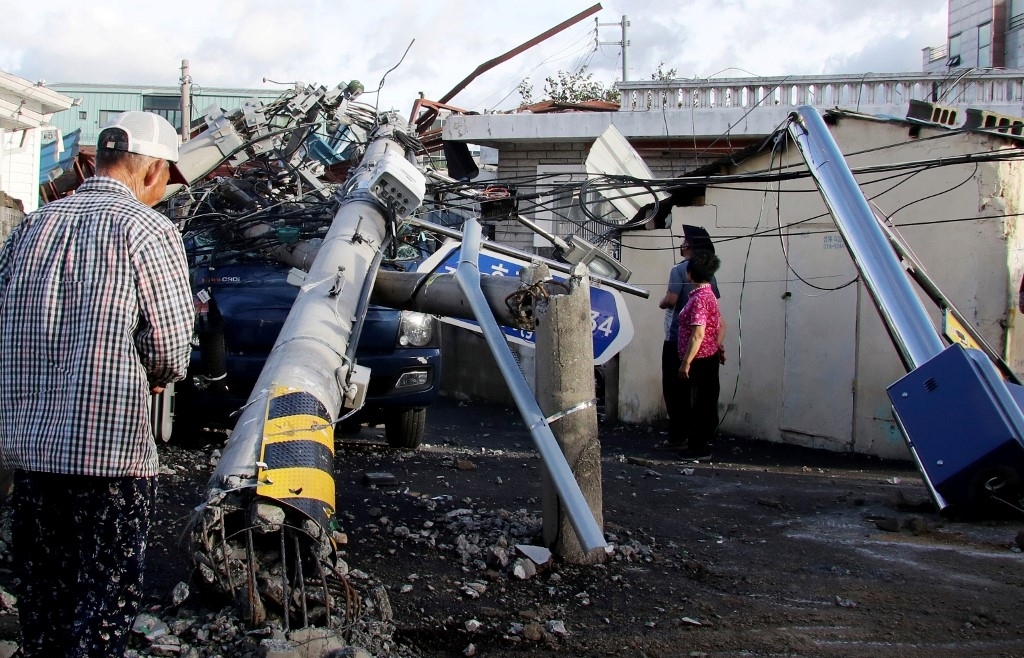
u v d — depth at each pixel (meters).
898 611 4.66
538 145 15.75
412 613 4.48
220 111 9.46
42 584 3.11
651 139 15.24
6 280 3.15
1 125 13.80
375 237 6.74
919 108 9.27
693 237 9.68
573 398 5.15
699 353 8.86
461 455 8.70
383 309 8.29
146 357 3.14
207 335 7.83
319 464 3.96
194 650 3.77
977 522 6.30
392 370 8.16
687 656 4.16
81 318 3.04
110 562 3.08
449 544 5.45
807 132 6.24
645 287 11.78
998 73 14.62
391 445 8.95
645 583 5.02
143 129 3.37
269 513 3.67
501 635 4.30
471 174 15.51
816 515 6.68
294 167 9.62
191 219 8.91
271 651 3.54
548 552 5.20
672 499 7.12
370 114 9.96
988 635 4.36
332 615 4.05
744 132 14.77
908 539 5.96
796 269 10.30
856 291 9.65
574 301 5.12
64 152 18.59
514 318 5.32
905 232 9.28
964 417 4.12
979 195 8.73
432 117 12.54
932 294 6.06
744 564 5.42
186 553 5.02
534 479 7.49
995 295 8.65
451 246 7.12
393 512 6.19
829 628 4.45
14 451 3.01
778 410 10.55
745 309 10.94
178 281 3.18
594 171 11.21
